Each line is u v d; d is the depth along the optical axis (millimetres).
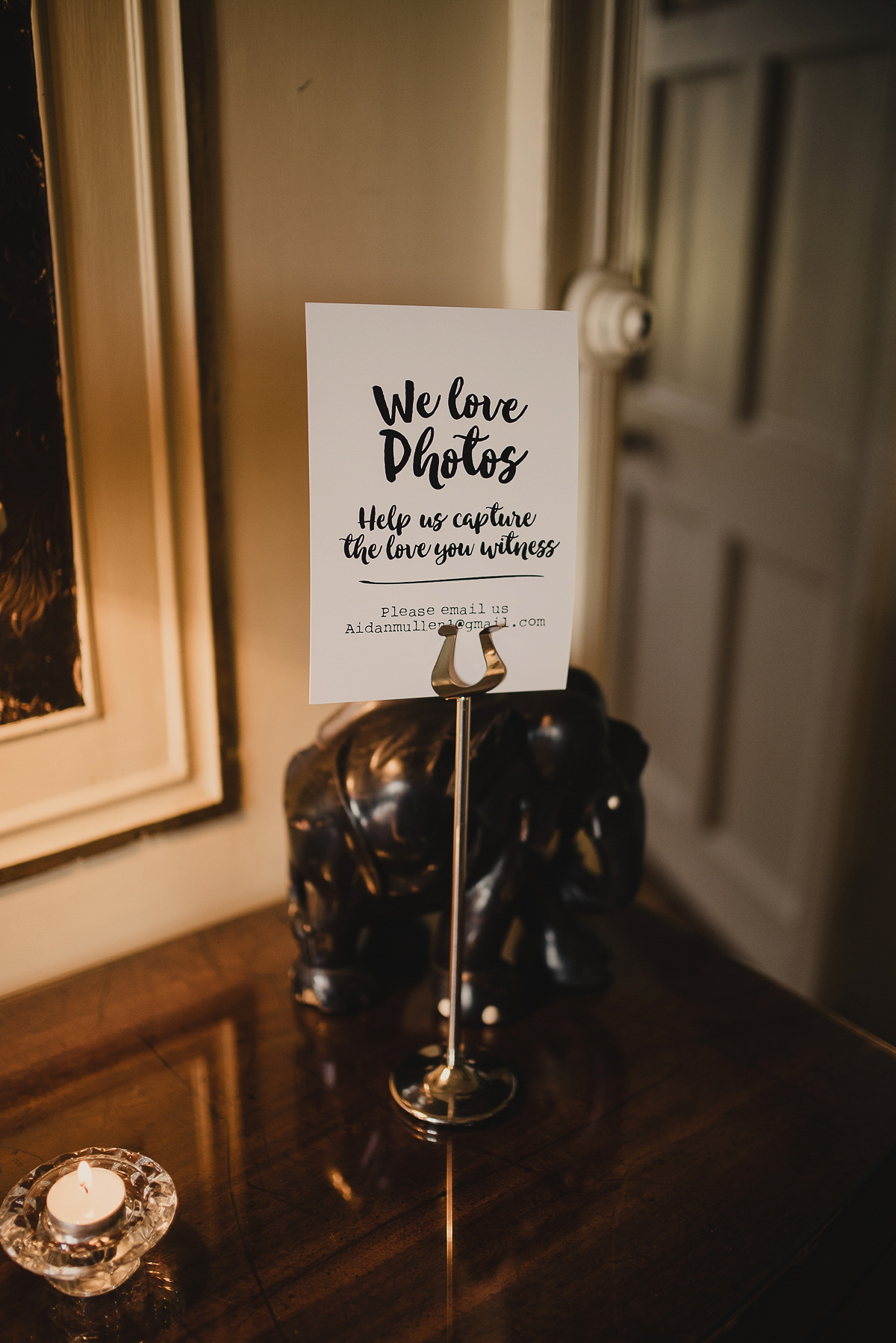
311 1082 701
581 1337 521
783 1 1514
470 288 905
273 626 861
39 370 682
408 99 810
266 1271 556
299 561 861
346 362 545
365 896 740
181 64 680
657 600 2057
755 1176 628
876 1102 697
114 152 683
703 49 1712
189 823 840
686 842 2027
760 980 831
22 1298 542
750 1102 694
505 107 869
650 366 2014
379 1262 563
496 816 711
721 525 1822
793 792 1722
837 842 1606
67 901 804
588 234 913
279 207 770
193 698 826
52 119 646
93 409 719
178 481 772
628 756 788
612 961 851
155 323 725
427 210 852
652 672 2100
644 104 1885
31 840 762
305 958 777
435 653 605
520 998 774
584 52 846
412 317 553
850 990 1626
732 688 1867
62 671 747
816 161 1521
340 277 820
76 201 675
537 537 607
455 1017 669
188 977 809
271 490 827
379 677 599
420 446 568
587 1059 733
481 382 572
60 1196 545
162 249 716
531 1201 607
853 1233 624
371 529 571
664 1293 547
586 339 920
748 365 1718
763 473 1695
